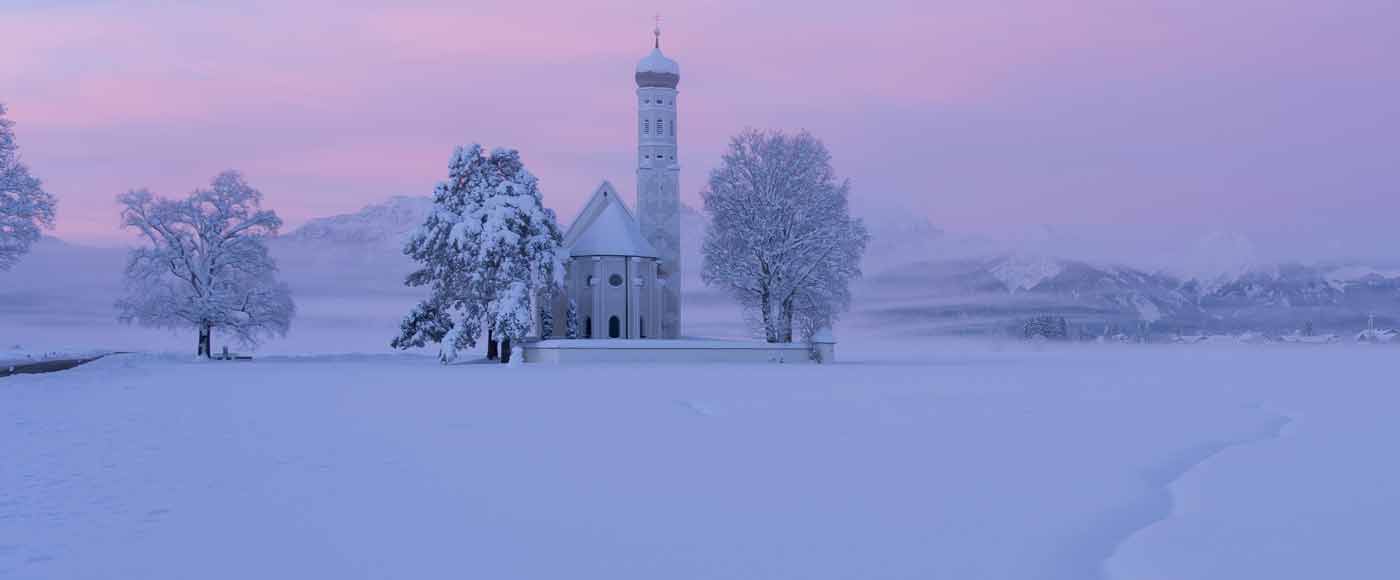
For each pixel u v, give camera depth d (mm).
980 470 22047
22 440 27156
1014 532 16141
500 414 34656
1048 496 19094
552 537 15773
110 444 26344
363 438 27719
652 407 37281
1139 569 14000
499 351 86625
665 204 97562
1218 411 35875
